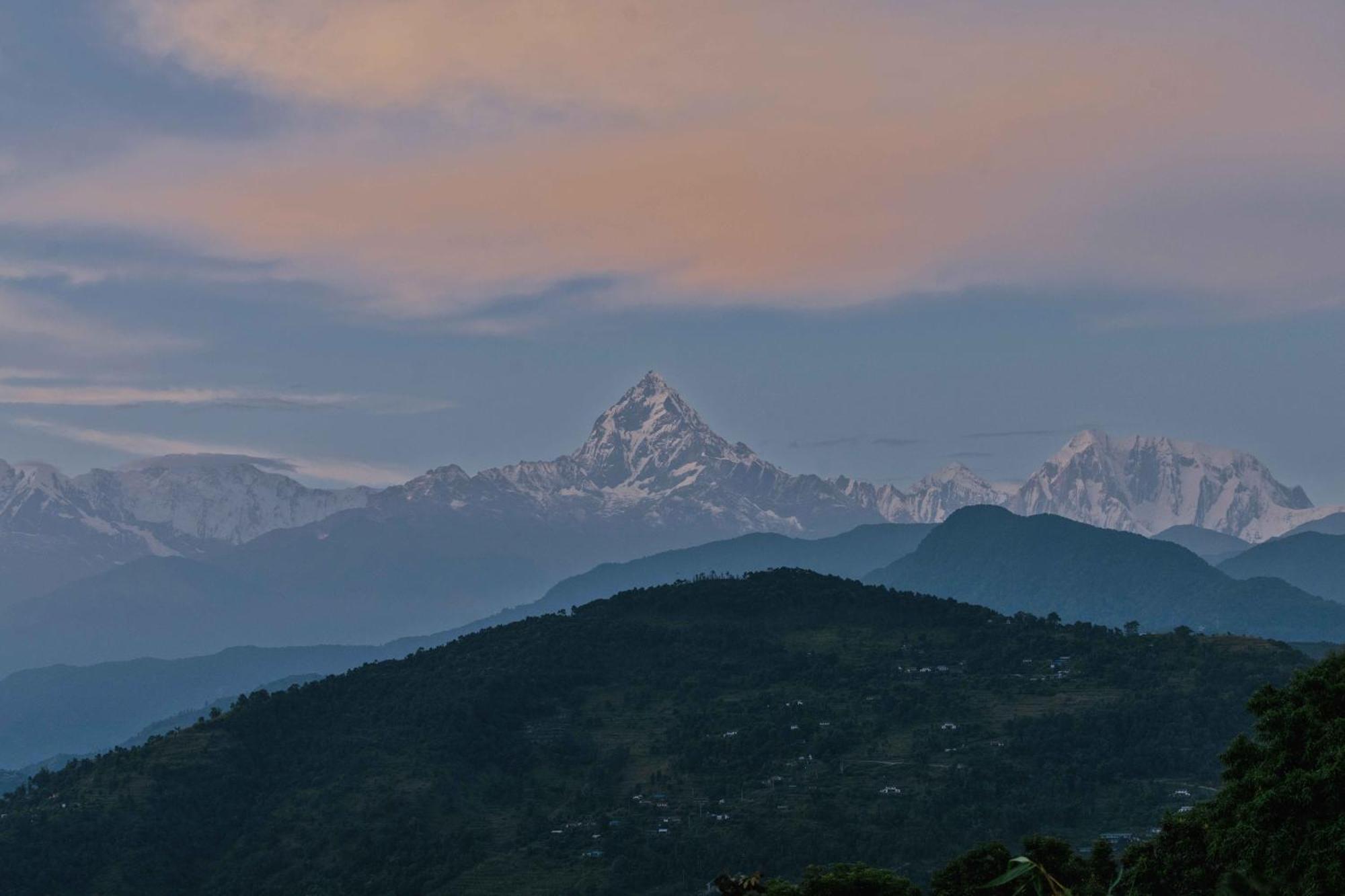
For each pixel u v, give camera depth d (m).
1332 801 127.75
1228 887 128.75
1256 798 132.00
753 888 128.12
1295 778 130.38
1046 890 134.50
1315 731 136.75
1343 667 147.00
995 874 147.88
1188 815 148.75
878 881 145.25
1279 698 145.38
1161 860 145.25
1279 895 124.81
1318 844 125.94
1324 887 122.44
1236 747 143.25
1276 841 128.75
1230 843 133.50
